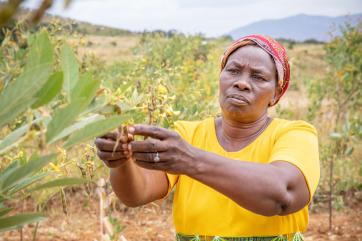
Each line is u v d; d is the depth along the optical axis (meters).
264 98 2.00
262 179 1.60
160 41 7.75
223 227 2.03
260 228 2.01
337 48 7.63
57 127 0.93
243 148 2.06
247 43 2.00
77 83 1.00
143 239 5.25
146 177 2.00
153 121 2.23
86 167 2.39
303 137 1.95
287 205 1.70
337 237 5.52
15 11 0.60
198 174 1.51
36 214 1.06
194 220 2.09
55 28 4.16
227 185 1.55
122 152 1.45
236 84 1.98
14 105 0.88
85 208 5.71
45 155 0.94
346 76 6.96
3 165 2.00
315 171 1.85
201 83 5.96
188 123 2.25
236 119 2.03
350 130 5.55
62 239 5.11
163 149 1.44
